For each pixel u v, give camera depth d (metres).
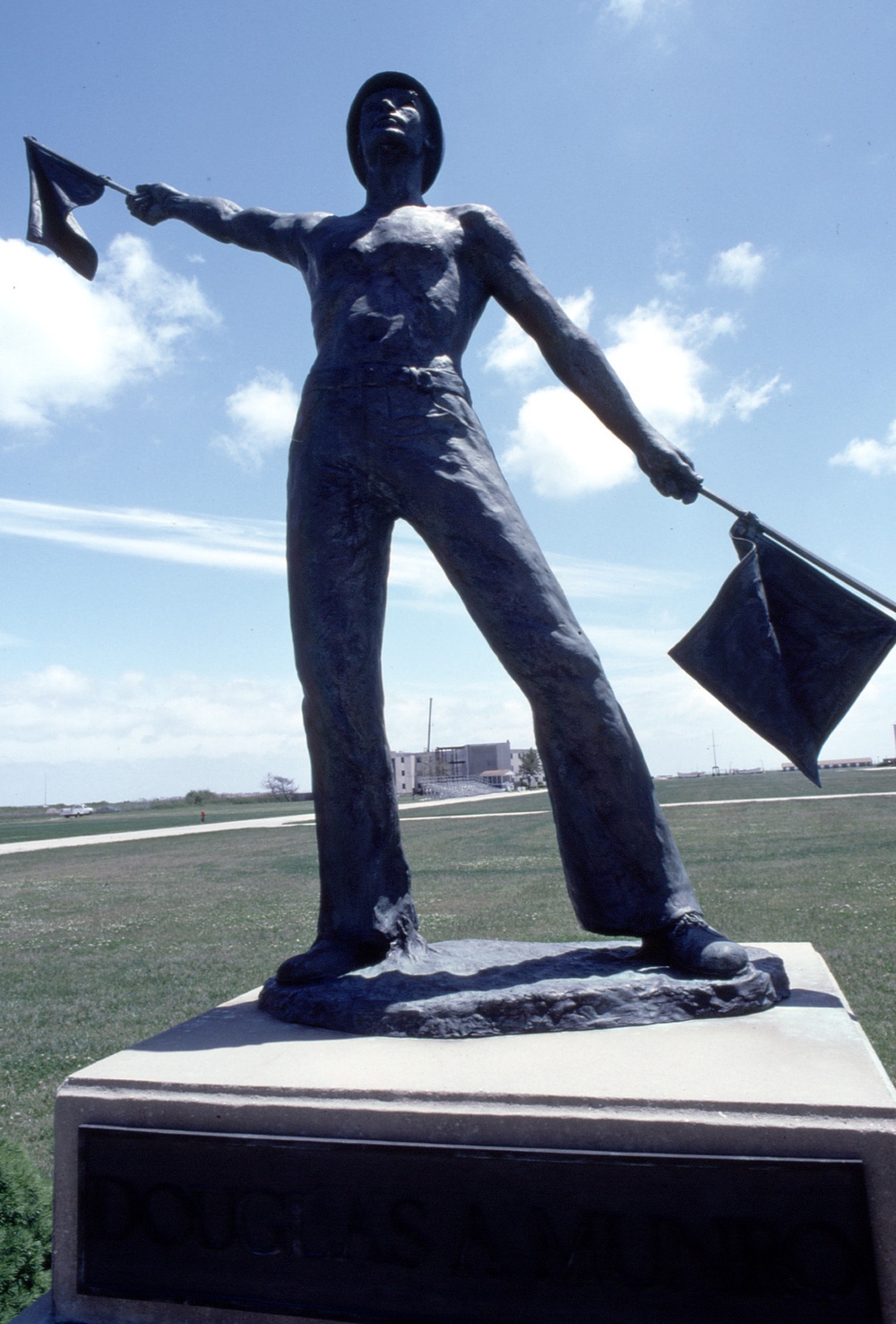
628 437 3.34
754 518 3.28
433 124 3.72
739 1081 2.14
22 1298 2.70
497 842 20.45
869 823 18.80
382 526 3.36
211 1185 2.23
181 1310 2.20
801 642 3.27
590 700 3.06
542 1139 2.07
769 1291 1.92
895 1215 1.90
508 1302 2.03
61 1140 2.35
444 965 3.12
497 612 3.07
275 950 8.94
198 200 3.85
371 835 3.30
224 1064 2.44
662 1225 1.98
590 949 3.33
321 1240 2.14
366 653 3.30
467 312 3.42
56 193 3.89
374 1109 2.16
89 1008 6.95
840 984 6.27
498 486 3.20
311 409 3.32
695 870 12.75
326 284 3.39
